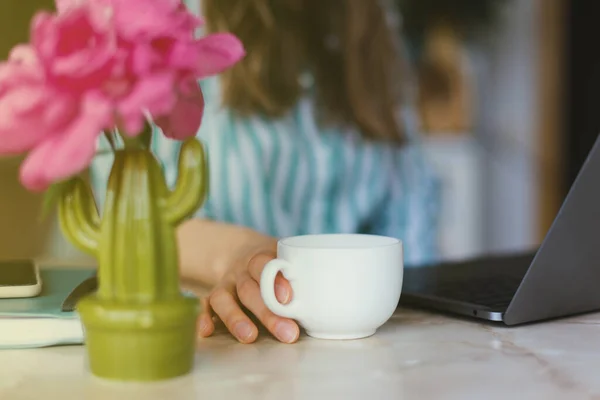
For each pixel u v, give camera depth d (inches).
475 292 29.9
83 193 20.1
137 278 19.3
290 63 67.4
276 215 64.9
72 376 20.3
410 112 81.1
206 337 25.1
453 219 94.9
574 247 26.5
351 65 71.0
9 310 23.9
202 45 19.2
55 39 16.6
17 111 16.4
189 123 19.6
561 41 98.7
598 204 26.4
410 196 74.3
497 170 97.1
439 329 26.0
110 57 16.5
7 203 57.8
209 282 36.6
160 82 16.7
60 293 27.5
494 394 18.4
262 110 66.1
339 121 69.8
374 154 71.1
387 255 23.7
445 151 93.4
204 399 18.1
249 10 65.5
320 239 26.0
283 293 23.8
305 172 66.6
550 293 26.6
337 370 20.7
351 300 23.3
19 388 19.2
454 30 92.4
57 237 58.3
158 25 17.1
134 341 19.3
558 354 22.3
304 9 68.6
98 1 17.1
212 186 62.9
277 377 20.1
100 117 16.2
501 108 96.9
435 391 18.7
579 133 99.5
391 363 21.5
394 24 78.4
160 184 19.6
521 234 98.4
